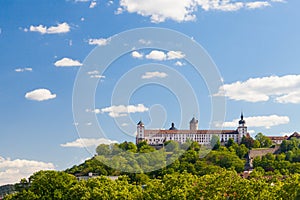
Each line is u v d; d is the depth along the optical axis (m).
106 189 116.88
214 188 102.12
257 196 99.19
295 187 98.00
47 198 123.00
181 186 108.31
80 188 120.31
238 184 101.44
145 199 109.38
